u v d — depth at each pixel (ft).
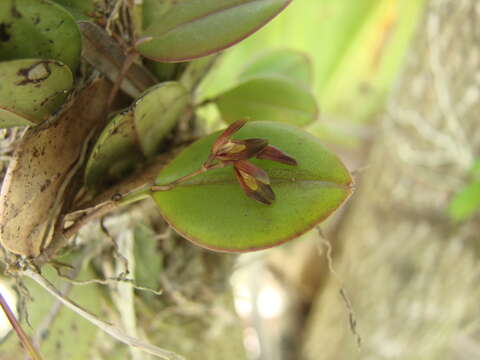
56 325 0.32
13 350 0.31
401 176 0.63
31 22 0.21
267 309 0.92
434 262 0.65
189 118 0.32
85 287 0.33
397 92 0.62
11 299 0.46
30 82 0.21
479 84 0.53
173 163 0.25
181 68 0.28
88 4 0.24
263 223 0.22
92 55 0.24
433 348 0.75
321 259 0.87
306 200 0.22
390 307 0.69
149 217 0.35
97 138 0.25
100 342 0.34
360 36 0.80
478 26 0.51
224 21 0.23
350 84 0.87
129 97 0.27
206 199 0.23
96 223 0.32
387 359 0.73
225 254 0.41
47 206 0.24
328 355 0.80
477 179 0.54
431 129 0.58
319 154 0.23
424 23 0.57
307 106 0.32
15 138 0.27
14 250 0.24
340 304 0.75
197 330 0.42
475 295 0.69
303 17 0.75
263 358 0.70
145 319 0.38
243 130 0.24
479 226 0.61
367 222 0.70
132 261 0.34
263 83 0.31
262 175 0.22
